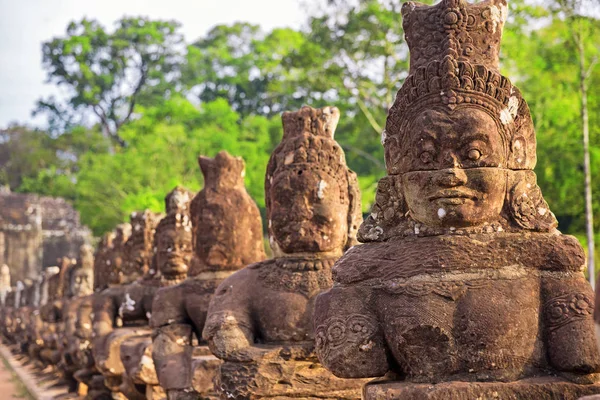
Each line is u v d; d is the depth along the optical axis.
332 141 6.46
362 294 4.60
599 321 3.62
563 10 19.06
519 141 4.65
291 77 30.02
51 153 63.47
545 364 4.39
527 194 4.62
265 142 36.59
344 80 27.03
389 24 25.59
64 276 18.94
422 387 4.22
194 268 8.07
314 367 6.05
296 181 6.29
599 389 4.20
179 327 7.96
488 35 4.71
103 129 60.06
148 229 11.80
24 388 15.60
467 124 4.51
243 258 7.81
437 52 4.67
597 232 23.44
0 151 64.69
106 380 10.61
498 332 4.31
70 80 56.53
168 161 35.28
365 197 25.41
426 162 4.56
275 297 6.25
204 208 7.85
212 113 38.22
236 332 6.13
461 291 4.39
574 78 23.14
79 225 51.09
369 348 4.50
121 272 12.72
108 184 37.19
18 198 50.94
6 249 48.88
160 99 55.84
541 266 4.49
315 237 6.26
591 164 22.66
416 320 4.38
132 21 57.12
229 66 53.66
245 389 5.96
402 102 4.70
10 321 28.45
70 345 13.62
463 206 4.50
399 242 4.64
